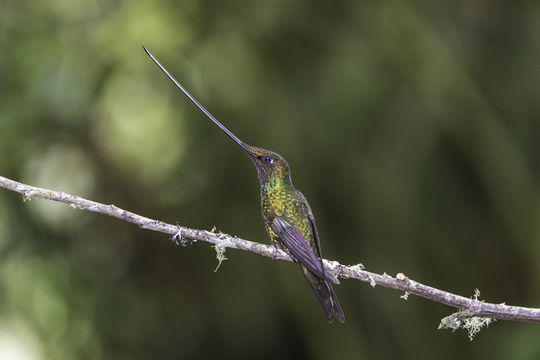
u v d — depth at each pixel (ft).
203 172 35.50
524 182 32.86
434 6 34.76
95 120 34.99
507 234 33.37
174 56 35.09
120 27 34.76
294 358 36.76
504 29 35.04
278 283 34.27
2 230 34.55
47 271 34.19
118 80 34.76
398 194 33.27
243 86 34.30
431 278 33.60
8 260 34.09
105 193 36.09
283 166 20.30
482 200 34.35
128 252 37.24
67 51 34.27
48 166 35.06
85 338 34.04
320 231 33.40
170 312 37.22
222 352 37.96
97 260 36.47
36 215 35.09
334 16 34.96
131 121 35.14
